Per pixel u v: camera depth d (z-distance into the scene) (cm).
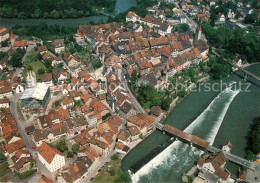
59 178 19362
